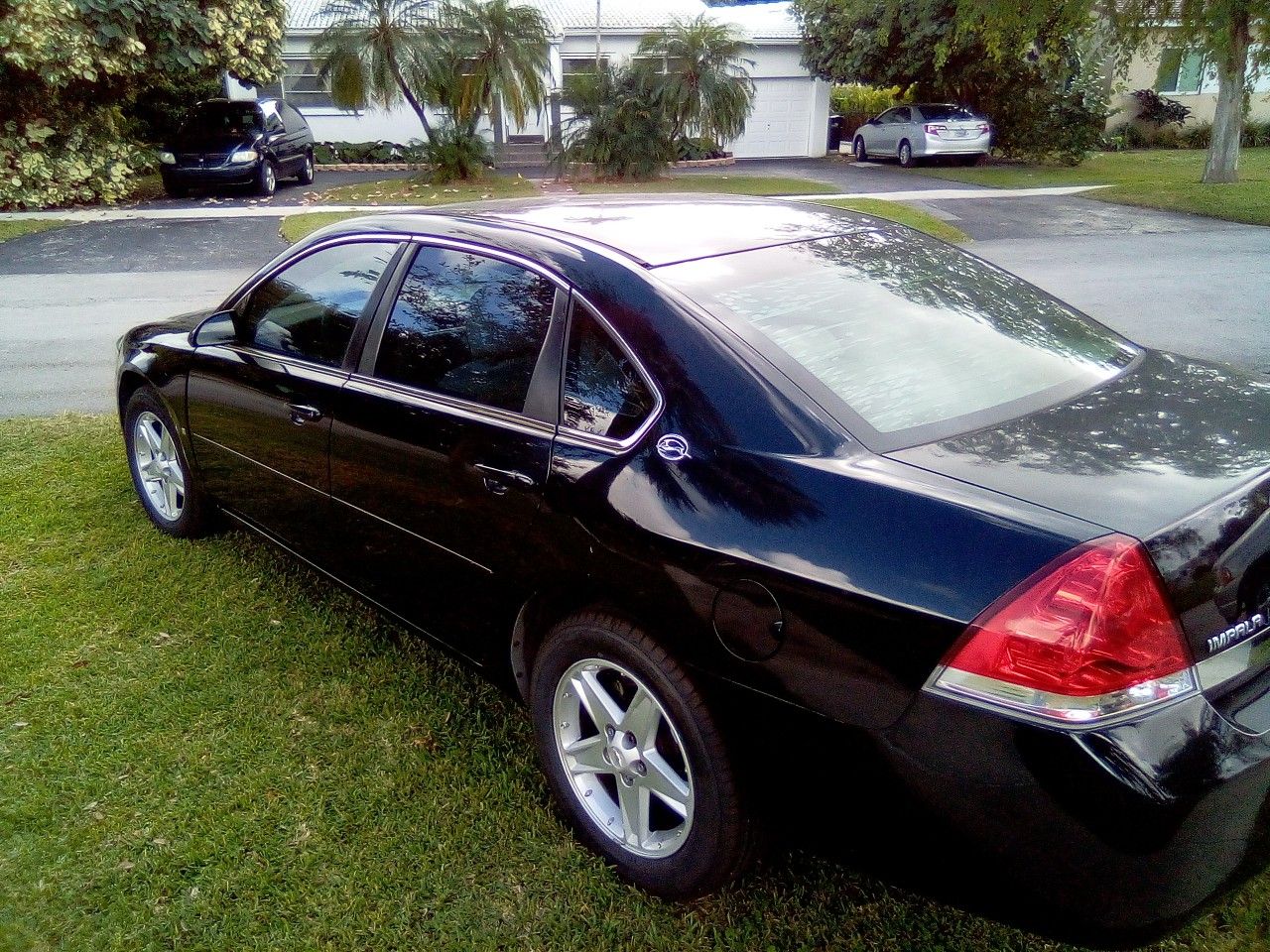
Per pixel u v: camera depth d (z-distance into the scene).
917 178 23.66
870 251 3.09
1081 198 19.23
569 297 2.71
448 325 3.02
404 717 3.28
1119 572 1.82
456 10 20.98
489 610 2.87
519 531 2.67
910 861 2.05
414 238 3.24
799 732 2.12
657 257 2.76
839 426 2.27
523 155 27.34
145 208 19.06
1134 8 16.44
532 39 21.31
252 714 3.29
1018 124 26.17
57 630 3.79
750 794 2.27
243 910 2.51
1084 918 1.88
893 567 1.99
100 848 2.71
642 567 2.35
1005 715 1.84
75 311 10.55
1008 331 2.81
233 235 15.64
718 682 2.23
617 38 28.72
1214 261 12.71
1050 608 1.83
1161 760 1.80
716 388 2.38
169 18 18.84
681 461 2.35
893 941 2.40
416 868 2.64
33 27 17.06
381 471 3.12
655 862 2.49
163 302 10.98
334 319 3.42
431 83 20.94
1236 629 1.97
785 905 2.51
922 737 1.94
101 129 20.08
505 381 2.80
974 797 1.90
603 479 2.46
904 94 30.33
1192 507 1.96
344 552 3.45
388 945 2.40
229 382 3.83
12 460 5.64
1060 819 1.82
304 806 2.86
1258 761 1.88
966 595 1.91
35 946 2.40
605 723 2.57
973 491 2.06
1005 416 2.42
